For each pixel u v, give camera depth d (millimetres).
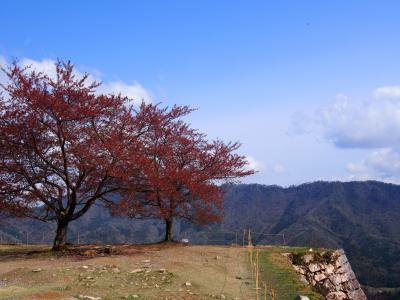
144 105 21891
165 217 22734
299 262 19281
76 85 19125
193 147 23969
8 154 19266
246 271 15836
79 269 14430
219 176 24094
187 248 21547
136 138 21234
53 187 20781
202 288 12547
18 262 17484
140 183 21016
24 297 9969
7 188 19766
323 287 19016
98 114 19391
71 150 19344
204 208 23922
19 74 18562
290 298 11852
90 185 20406
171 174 21312
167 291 11742
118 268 14852
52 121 19281
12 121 18812
